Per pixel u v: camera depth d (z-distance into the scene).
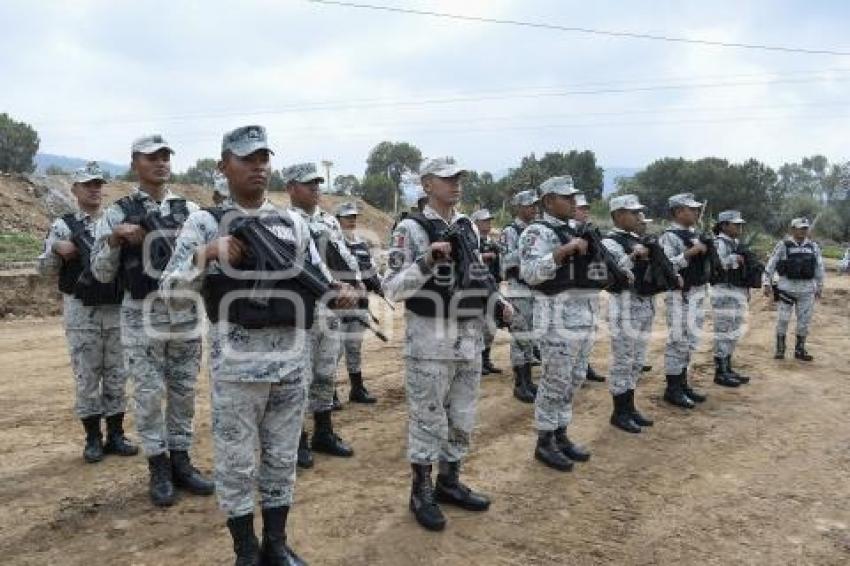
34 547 4.03
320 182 5.46
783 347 10.54
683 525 4.64
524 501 4.93
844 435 6.75
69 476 5.07
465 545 4.22
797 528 4.66
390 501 4.81
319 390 5.68
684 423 7.03
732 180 66.88
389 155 76.81
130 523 4.36
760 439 6.57
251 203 3.65
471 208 53.28
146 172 4.78
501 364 9.80
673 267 6.73
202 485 4.80
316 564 3.92
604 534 4.46
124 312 4.59
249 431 3.50
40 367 8.71
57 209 26.14
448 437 4.73
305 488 5.00
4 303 13.24
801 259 10.20
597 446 6.22
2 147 51.91
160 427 4.65
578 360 5.73
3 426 6.23
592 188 72.88
